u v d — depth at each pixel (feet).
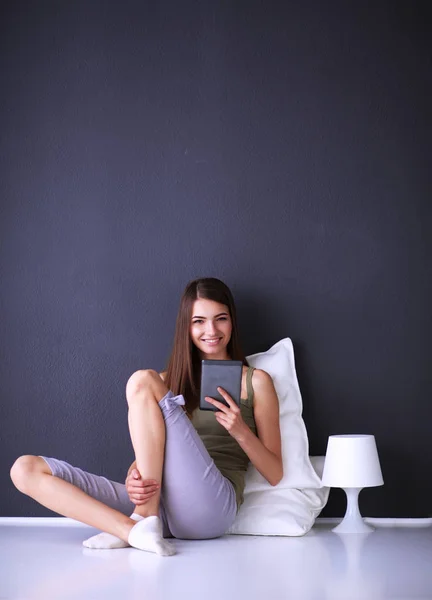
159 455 8.36
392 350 10.54
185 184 10.80
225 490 8.61
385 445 10.45
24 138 10.92
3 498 10.56
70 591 6.30
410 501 10.38
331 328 10.60
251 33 10.88
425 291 10.58
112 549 8.24
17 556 7.94
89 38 10.97
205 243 10.74
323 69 10.81
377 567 7.20
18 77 10.98
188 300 9.76
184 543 8.60
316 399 10.53
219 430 9.45
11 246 10.84
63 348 10.71
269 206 10.73
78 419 10.62
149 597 6.07
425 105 10.71
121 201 10.83
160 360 10.65
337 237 10.66
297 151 10.75
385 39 10.78
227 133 10.82
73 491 8.34
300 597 6.02
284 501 9.34
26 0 11.01
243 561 7.50
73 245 10.81
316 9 10.85
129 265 10.76
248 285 10.68
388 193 10.68
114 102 10.92
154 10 10.96
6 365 10.73
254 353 10.64
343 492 10.37
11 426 10.65
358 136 10.73
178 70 10.89
